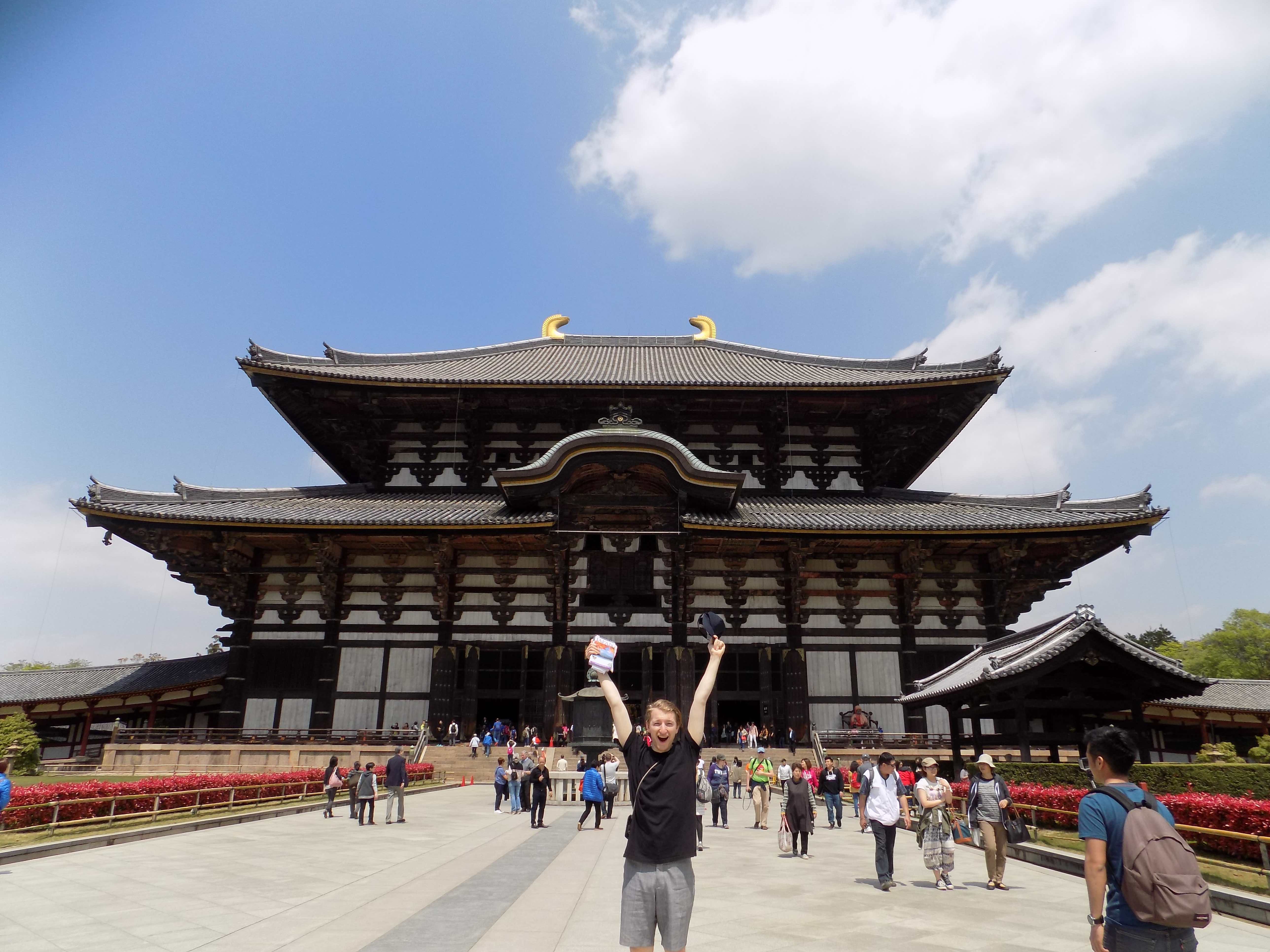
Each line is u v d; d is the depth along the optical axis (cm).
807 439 4891
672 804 554
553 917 1038
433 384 4466
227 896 1175
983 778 1372
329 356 4984
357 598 4253
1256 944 965
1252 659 8062
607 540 4294
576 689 4094
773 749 3681
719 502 4122
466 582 4259
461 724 4025
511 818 2336
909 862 1650
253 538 4197
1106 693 2255
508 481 3981
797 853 1723
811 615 4241
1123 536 4106
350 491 4750
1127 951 494
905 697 3281
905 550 4200
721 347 6072
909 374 4778
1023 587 4372
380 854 1608
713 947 916
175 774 3631
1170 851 490
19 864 1443
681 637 4069
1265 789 1811
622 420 4169
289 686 4138
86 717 5003
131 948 888
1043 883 1381
